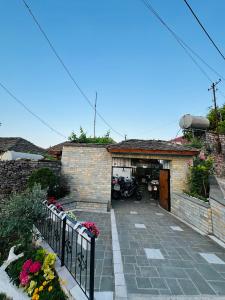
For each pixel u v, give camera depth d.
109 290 3.45
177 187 10.57
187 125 13.34
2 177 8.84
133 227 7.40
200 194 9.38
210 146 12.49
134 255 4.99
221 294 3.53
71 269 3.93
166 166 11.27
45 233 4.94
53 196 9.09
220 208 6.59
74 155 11.16
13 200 4.91
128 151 10.70
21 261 4.34
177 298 3.36
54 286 3.54
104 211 9.68
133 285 3.67
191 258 5.00
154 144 11.60
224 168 12.04
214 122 17.22
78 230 3.50
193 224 8.09
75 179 10.96
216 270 4.43
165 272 4.22
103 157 11.09
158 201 13.25
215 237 6.67
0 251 5.34
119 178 14.95
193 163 10.65
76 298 3.13
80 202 9.70
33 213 4.75
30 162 9.90
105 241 5.87
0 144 17.55
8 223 4.55
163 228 7.50
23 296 3.59
